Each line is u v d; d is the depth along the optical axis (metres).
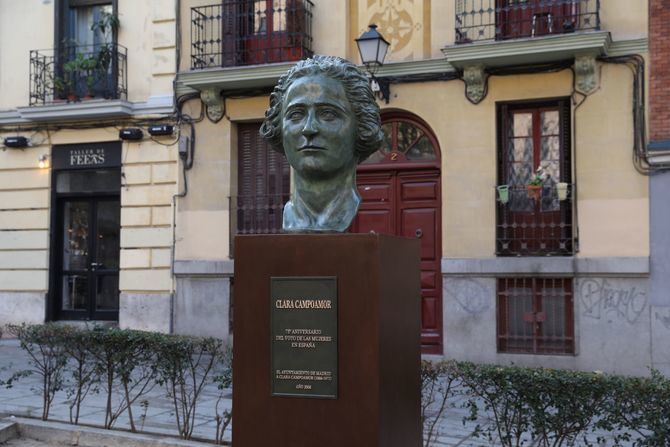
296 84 4.12
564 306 10.68
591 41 10.21
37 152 14.15
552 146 11.09
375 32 11.09
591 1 10.75
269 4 12.66
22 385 9.22
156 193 13.16
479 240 11.12
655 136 10.27
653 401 4.61
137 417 7.41
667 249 10.12
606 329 10.30
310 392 3.79
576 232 10.60
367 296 3.75
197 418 7.43
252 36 12.69
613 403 4.75
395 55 11.96
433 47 11.61
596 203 10.52
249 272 3.92
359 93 4.19
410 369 4.32
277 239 3.88
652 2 10.40
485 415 6.12
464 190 11.23
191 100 13.00
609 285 10.34
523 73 10.99
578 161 10.65
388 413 3.86
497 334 10.90
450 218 11.27
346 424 3.74
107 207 14.16
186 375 7.07
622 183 10.41
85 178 14.09
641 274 10.18
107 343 6.75
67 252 14.33
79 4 14.28
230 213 12.73
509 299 10.97
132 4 13.67
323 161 4.05
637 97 10.38
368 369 3.72
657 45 10.33
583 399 4.80
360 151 4.30
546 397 4.93
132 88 13.59
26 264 14.16
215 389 9.08
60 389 7.17
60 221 14.31
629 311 10.23
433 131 11.55
